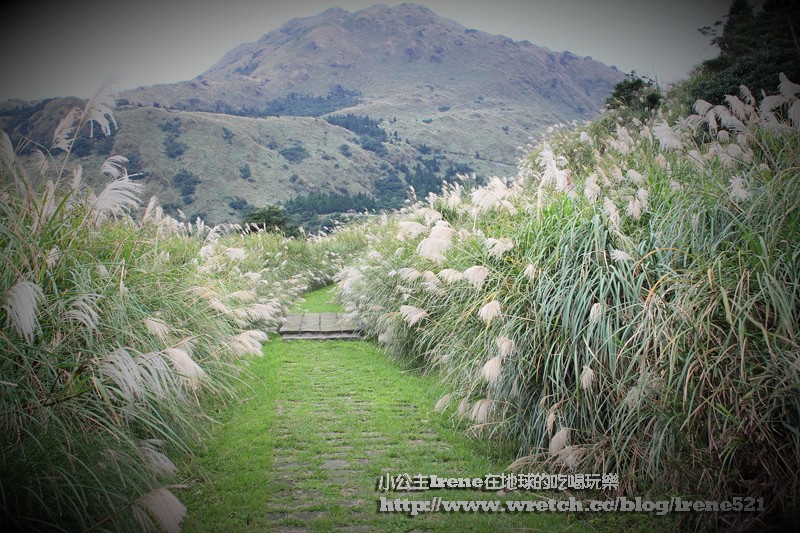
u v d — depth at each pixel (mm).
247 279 8406
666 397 2922
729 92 10258
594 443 3359
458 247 5301
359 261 10539
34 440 2488
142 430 3619
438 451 4094
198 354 4938
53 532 2312
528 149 12406
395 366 6781
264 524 2996
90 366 2703
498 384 3947
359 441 4297
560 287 3689
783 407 2658
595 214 3984
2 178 3393
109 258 4340
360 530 2963
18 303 2395
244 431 4477
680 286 3148
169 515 2145
